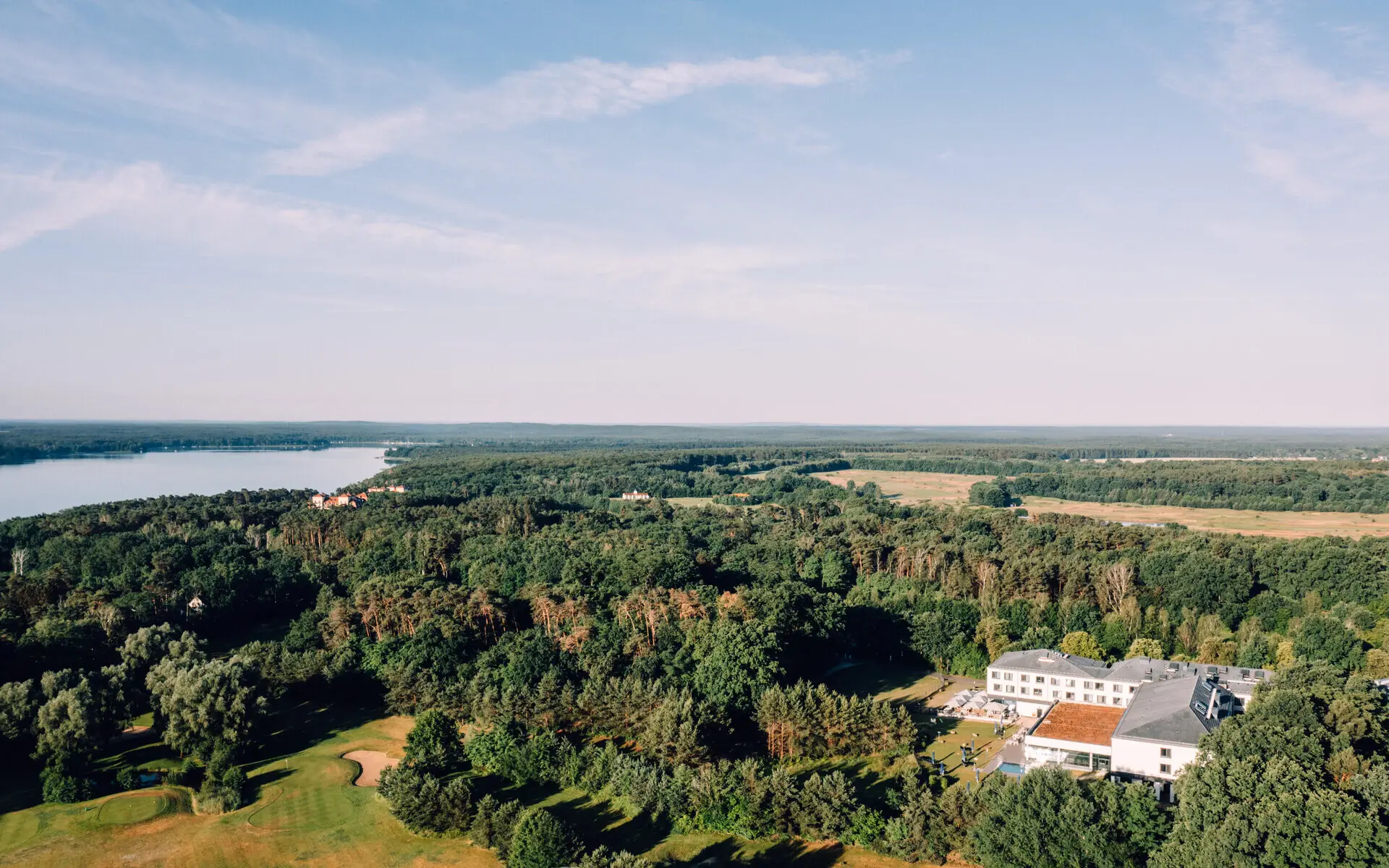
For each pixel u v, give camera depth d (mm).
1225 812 104625
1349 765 110812
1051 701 177625
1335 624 190125
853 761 150250
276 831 128125
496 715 157750
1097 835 108875
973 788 134625
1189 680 155375
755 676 163875
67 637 174500
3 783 141000
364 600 198750
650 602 188000
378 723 169500
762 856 120875
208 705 150750
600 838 125000
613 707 154375
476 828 123438
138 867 118375
